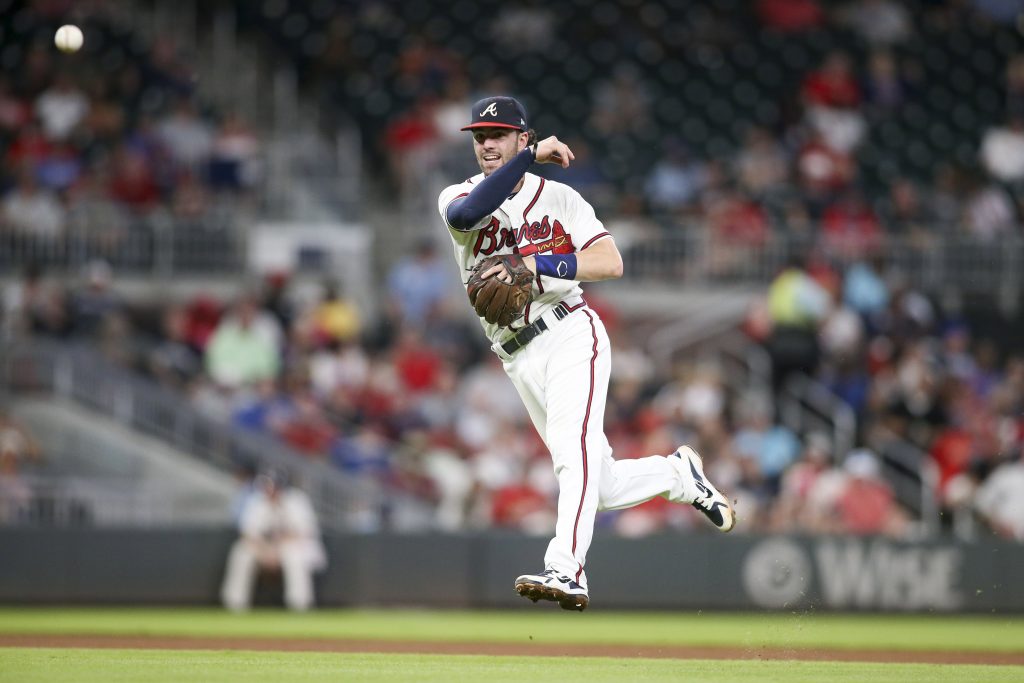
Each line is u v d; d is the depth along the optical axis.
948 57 72.69
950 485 47.28
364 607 41.41
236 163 57.69
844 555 42.16
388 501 45.62
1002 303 57.34
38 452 46.41
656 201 60.34
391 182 62.19
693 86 69.19
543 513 44.41
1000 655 26.80
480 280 17.83
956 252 57.50
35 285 49.94
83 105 59.22
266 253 55.62
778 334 52.03
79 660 19.33
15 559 40.56
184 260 54.91
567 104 67.62
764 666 20.12
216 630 33.00
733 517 19.97
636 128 66.75
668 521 44.50
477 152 18.33
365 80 67.44
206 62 66.94
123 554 41.03
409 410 49.25
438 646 26.62
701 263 57.25
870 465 45.34
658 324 56.50
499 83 67.62
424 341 52.06
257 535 40.62
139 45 64.88
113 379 47.12
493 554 41.75
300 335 51.16
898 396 50.72
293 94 66.44
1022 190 64.94
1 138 58.56
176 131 58.53
